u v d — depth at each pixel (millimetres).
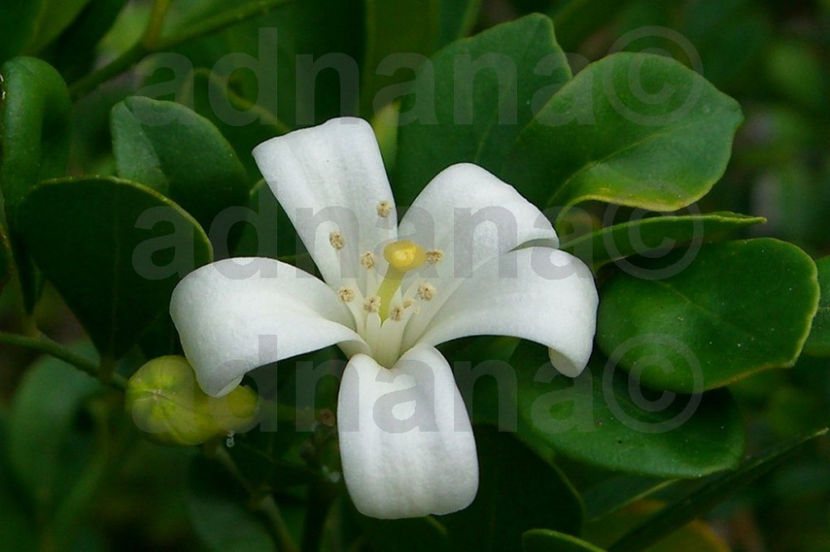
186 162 169
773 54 280
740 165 268
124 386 174
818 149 279
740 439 160
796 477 232
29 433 218
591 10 199
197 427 162
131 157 168
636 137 172
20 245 167
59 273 167
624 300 166
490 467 172
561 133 173
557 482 171
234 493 195
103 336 172
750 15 256
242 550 195
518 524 173
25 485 217
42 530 216
